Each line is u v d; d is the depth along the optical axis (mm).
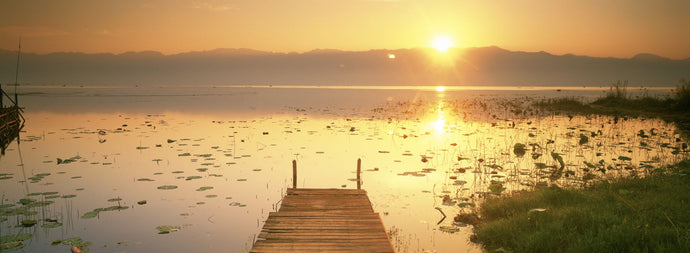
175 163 15289
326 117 33938
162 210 10023
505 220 8312
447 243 7945
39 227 8844
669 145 18344
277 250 6859
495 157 16469
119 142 20172
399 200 10844
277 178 13227
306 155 17094
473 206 9945
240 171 14117
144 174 13578
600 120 29719
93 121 30266
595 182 11031
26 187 12008
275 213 8930
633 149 17609
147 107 45656
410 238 8219
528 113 36469
